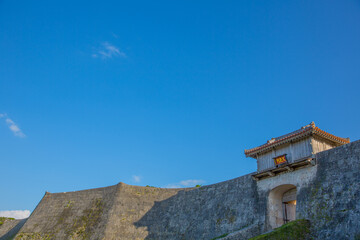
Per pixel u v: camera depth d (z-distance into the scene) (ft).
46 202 148.97
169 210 126.31
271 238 69.67
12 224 168.35
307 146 87.81
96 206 132.98
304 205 81.66
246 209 100.83
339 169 79.46
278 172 94.17
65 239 122.42
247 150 104.37
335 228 70.69
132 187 136.26
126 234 117.91
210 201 116.57
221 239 85.51
